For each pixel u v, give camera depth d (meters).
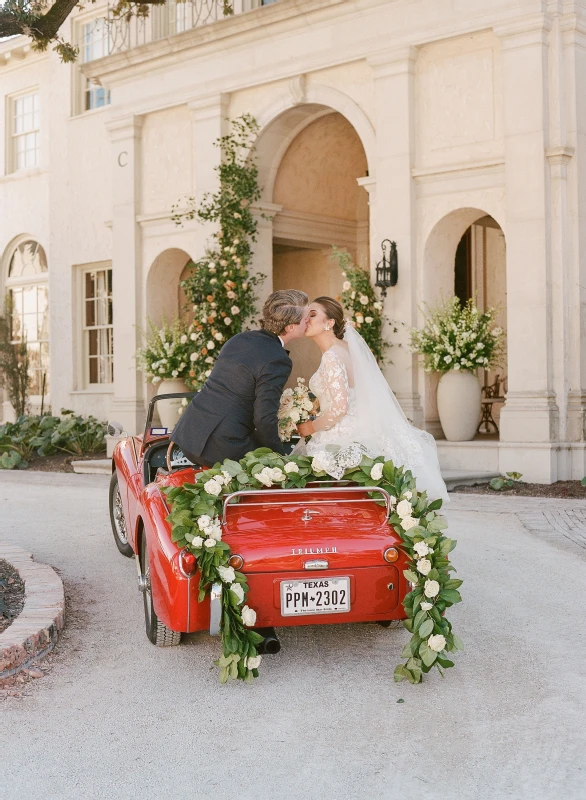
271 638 4.54
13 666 4.73
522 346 11.25
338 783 3.44
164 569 4.65
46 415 19.45
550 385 11.18
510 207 11.30
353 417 5.27
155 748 3.80
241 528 4.65
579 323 11.12
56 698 4.42
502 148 11.57
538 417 11.08
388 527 4.77
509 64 11.26
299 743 3.82
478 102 11.77
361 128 12.81
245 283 14.10
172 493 4.61
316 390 5.36
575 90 11.09
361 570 4.63
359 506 4.92
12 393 19.38
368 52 12.48
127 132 15.67
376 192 12.60
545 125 11.05
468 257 15.52
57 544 8.25
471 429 12.15
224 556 4.48
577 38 11.11
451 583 4.59
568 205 11.16
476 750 3.71
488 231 15.73
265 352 5.10
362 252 16.17
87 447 16.61
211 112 14.35
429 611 4.54
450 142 12.02
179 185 15.14
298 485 4.84
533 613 5.77
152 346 15.12
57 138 19.45
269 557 4.55
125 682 4.65
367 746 3.78
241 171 13.98
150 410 6.73
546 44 11.08
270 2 14.54
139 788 3.42
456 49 11.92
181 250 15.85
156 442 6.54
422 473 5.36
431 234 12.27
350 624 5.71
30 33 6.83
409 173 12.23
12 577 6.59
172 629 4.65
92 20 18.72
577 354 11.14
